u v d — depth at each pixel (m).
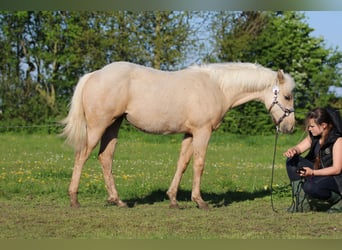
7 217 7.79
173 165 15.30
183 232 7.05
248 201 9.56
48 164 14.91
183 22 29.36
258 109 27.64
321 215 8.18
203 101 8.66
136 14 29.55
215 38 29.78
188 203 9.38
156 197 9.91
